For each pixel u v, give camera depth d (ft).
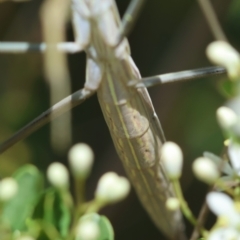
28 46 0.95
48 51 0.97
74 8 0.95
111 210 1.19
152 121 0.99
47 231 0.92
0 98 1.19
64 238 0.92
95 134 1.23
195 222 0.93
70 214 0.93
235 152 0.93
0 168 1.14
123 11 1.21
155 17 1.23
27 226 0.92
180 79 0.97
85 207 0.92
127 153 0.99
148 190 1.00
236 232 0.92
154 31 1.24
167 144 0.93
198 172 0.93
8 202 0.93
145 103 0.98
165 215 1.00
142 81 0.97
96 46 0.95
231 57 0.92
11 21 1.16
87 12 0.95
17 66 1.18
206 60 1.20
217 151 1.17
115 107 0.97
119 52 0.96
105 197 0.92
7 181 0.91
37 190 0.93
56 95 1.00
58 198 0.92
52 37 1.00
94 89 0.96
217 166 0.94
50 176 0.92
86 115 1.23
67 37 1.17
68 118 1.04
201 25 1.19
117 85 0.97
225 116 0.92
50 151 1.18
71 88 1.22
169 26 1.23
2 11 1.15
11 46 0.95
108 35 0.95
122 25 0.95
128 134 0.98
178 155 0.93
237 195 0.93
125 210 1.19
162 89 1.20
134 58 1.24
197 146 1.18
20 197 0.93
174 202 0.93
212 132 1.18
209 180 0.92
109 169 1.21
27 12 1.14
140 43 1.24
